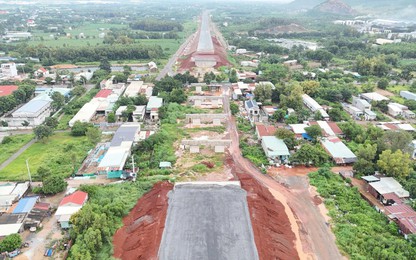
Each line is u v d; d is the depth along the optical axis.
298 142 90.00
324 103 122.69
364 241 55.62
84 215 55.81
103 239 54.88
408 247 52.22
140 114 108.56
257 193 67.69
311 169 80.38
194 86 144.12
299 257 53.22
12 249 53.53
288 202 67.44
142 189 70.62
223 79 152.38
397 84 153.50
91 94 137.00
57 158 84.75
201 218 58.97
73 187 72.12
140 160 82.81
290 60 192.50
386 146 79.62
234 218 58.88
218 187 68.88
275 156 83.25
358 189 71.56
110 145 86.44
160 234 55.44
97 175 77.38
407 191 67.00
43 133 94.81
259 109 116.94
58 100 122.25
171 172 77.94
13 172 79.00
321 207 65.94
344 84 146.12
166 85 135.75
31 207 63.47
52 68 181.12
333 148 86.38
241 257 50.28
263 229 56.97
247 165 81.94
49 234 58.41
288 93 124.44
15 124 107.94
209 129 102.69
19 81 150.12
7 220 59.72
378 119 112.00
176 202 63.84
